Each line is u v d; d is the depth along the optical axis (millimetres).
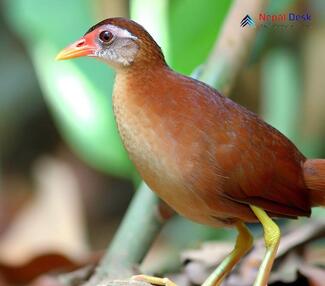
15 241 15055
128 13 13648
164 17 11883
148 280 9164
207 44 11852
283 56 13820
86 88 12969
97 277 10523
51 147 18750
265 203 8711
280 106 13727
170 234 15438
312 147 14336
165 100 8477
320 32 13836
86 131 12891
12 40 19047
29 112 19172
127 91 8633
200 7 11828
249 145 8508
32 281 12375
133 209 10602
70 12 13727
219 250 11188
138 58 8688
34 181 18453
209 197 8516
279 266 10891
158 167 8469
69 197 15727
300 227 11469
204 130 8398
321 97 14219
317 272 10266
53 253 12312
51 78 13086
